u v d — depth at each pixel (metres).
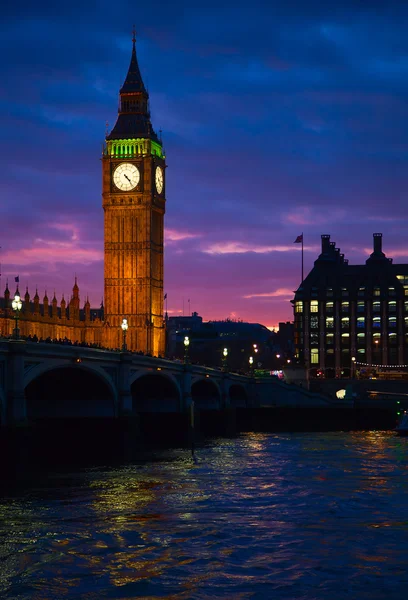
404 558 55.91
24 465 84.12
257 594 48.97
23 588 49.50
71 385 109.75
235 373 179.88
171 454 115.75
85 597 48.25
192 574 52.34
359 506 73.06
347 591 49.56
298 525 65.25
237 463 104.00
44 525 64.56
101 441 107.06
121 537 60.94
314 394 195.62
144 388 136.25
